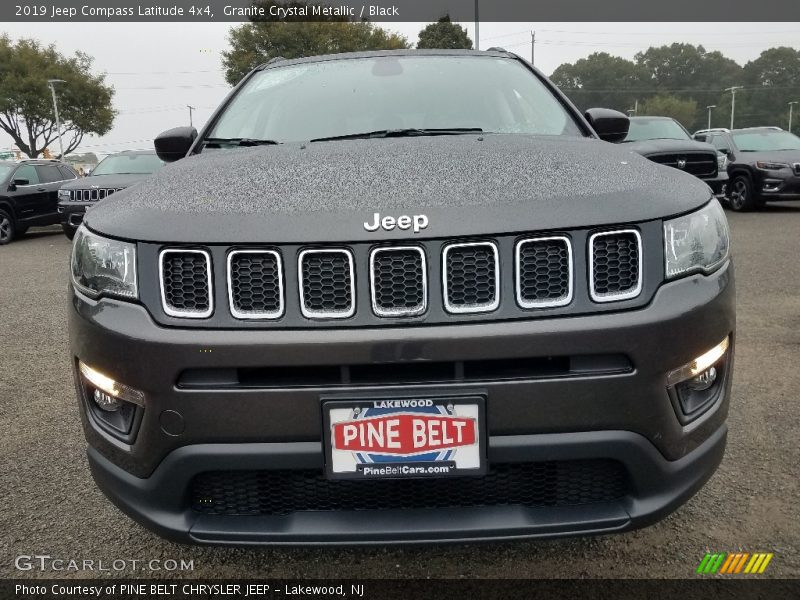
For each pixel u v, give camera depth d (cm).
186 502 164
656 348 154
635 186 165
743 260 686
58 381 378
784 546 204
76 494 247
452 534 157
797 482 240
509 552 206
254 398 153
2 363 414
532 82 281
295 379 155
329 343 150
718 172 1061
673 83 12231
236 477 164
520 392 152
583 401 152
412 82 276
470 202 157
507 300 153
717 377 172
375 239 152
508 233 152
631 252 156
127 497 169
